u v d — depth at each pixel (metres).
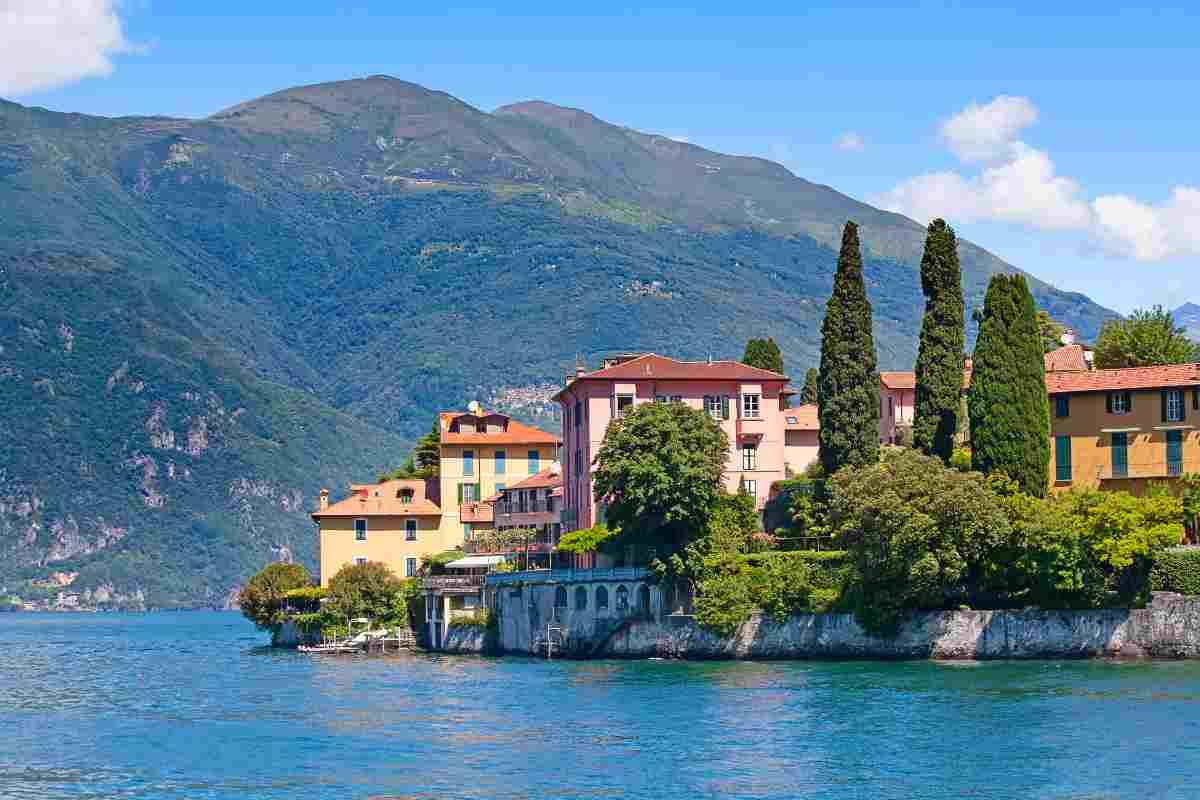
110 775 82.94
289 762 85.19
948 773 77.25
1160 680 106.06
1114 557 116.75
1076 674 110.19
